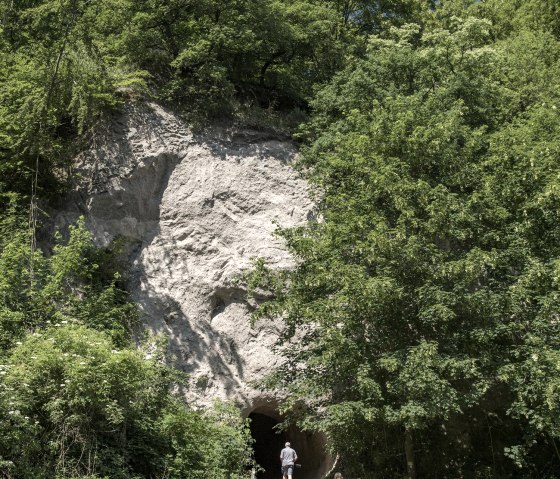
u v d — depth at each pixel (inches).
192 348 748.6
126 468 505.4
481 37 1099.3
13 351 512.7
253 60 962.7
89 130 825.5
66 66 783.7
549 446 707.4
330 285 627.8
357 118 722.8
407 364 576.1
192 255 796.0
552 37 1027.3
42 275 647.8
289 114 917.8
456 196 657.0
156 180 821.9
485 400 730.8
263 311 629.0
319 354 635.5
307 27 967.6
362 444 666.8
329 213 667.4
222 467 589.0
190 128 852.0
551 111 747.4
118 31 902.4
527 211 657.0
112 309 671.1
